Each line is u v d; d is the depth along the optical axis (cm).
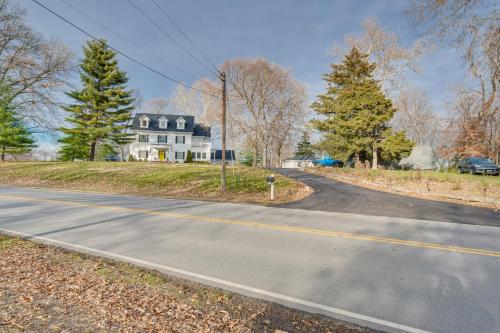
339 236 726
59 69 2686
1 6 2277
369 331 314
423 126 5300
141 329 305
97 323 315
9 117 3105
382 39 3219
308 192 1672
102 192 1781
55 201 1344
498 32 1074
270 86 4672
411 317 343
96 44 3484
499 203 1238
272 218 965
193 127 5294
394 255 577
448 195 1422
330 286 430
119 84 3656
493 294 406
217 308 360
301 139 6438
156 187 1942
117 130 3638
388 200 1394
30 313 335
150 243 660
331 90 2970
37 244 641
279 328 316
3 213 1032
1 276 447
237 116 4819
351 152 2839
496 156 2630
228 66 4638
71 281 434
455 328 320
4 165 3009
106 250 605
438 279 458
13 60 2453
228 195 1608
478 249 622
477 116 2575
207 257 562
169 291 408
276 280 452
